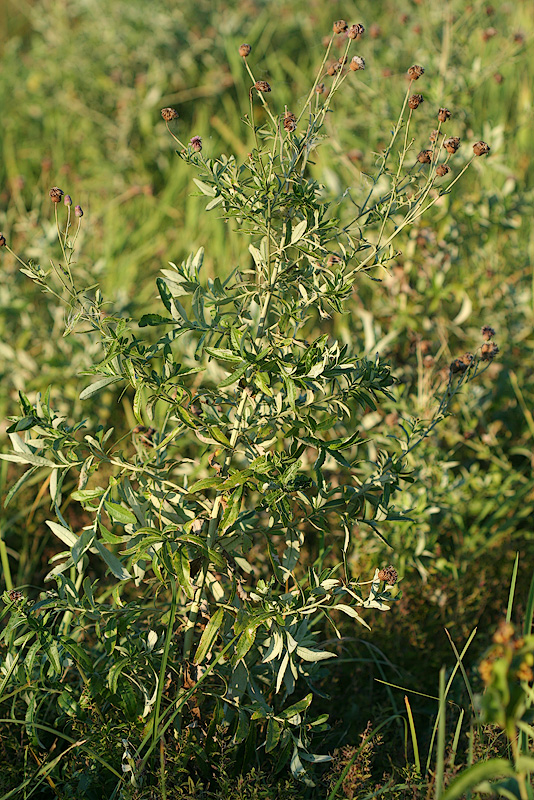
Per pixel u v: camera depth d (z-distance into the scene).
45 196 5.00
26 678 2.12
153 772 2.13
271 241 2.16
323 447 1.97
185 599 2.33
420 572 2.94
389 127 3.61
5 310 3.56
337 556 2.99
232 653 2.19
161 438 2.26
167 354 2.04
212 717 2.22
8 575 2.55
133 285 4.30
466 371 2.45
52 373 3.48
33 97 6.07
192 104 6.21
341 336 3.48
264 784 2.08
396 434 3.08
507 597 3.02
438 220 3.31
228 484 1.96
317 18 6.80
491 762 1.47
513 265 3.94
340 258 2.08
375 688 2.62
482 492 3.34
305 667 2.20
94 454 2.06
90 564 3.12
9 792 2.08
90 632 2.62
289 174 2.03
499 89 5.54
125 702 2.05
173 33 6.14
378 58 4.44
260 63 6.28
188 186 5.38
